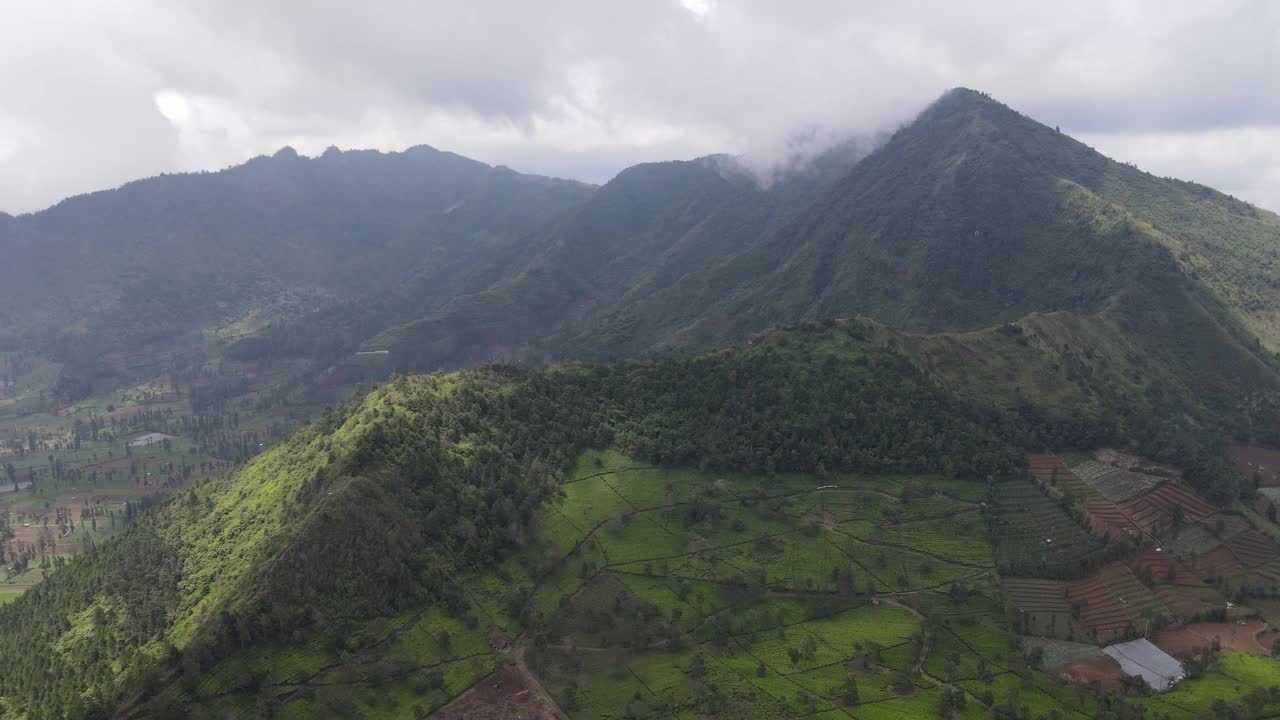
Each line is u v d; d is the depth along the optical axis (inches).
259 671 5689.0
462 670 6328.7
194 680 5492.1
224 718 5334.6
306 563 6441.9
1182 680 6628.9
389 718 5718.5
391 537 6973.4
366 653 6146.7
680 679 6505.9
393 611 6584.6
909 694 6382.9
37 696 6392.7
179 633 6397.6
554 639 6978.4
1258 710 5940.0
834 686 6437.0
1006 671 6771.7
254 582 6338.6
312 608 6210.6
